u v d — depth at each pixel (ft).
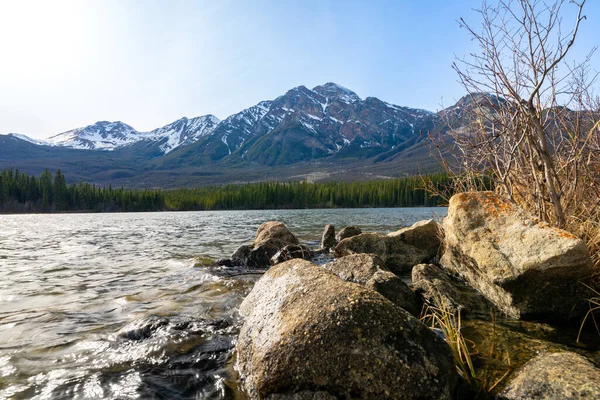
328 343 10.30
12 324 17.72
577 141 16.19
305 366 10.12
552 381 9.07
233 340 15.47
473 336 14.20
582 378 8.84
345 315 10.84
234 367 13.15
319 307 11.46
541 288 14.82
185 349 14.58
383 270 21.58
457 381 10.38
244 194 326.44
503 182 18.48
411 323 11.02
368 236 32.40
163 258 39.22
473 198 19.35
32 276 29.60
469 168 20.27
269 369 10.53
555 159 17.43
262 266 34.35
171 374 12.66
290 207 318.24
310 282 13.33
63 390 11.56
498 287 16.70
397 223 88.99
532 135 16.08
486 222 17.98
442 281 19.77
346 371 9.80
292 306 12.32
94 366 13.24
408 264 30.19
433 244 30.99
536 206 18.11
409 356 10.01
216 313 19.13
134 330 16.38
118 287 25.46
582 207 17.60
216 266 33.60
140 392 11.49
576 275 14.03
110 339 15.74
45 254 43.09
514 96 15.20
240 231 77.97
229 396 11.30
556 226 16.72
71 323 17.88
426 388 9.48
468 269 20.08
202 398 11.20
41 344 15.23
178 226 96.68
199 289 24.62
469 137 18.95
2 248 49.44
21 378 12.31
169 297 22.61
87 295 23.29
